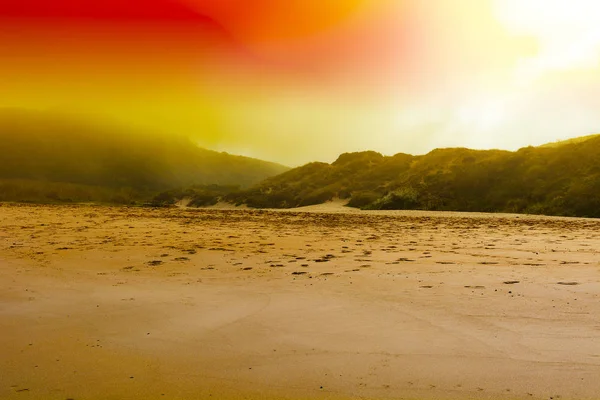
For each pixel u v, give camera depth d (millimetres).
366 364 3930
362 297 6129
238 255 9672
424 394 3367
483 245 10875
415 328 4816
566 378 3537
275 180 45656
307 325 5023
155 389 3535
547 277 6910
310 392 3451
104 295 6445
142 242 11516
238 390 3506
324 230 14555
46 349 4398
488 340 4387
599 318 4902
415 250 10172
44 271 8078
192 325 5094
